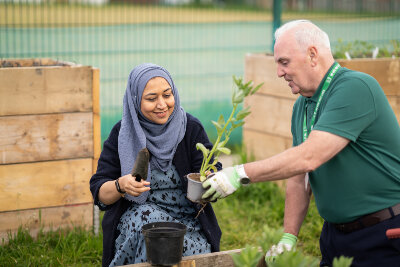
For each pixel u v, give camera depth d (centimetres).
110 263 357
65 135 488
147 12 2092
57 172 490
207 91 1209
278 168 292
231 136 827
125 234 352
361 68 549
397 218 309
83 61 1362
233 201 605
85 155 497
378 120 305
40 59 543
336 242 327
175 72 1420
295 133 348
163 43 1820
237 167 299
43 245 473
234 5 2609
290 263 233
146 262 324
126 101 355
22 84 468
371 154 308
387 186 311
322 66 314
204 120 899
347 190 314
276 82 627
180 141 360
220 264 315
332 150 296
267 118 644
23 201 483
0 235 478
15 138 473
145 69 346
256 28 2234
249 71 656
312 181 330
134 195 325
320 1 1144
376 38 1048
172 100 348
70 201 498
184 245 346
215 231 364
